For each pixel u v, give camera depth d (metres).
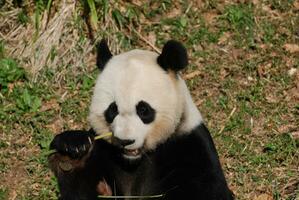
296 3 19.75
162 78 11.00
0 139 16.08
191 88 17.31
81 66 17.84
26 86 17.39
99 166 11.44
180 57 11.16
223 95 17.11
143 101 10.76
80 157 10.84
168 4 19.56
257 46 18.39
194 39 18.59
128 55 11.35
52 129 16.33
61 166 10.93
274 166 14.85
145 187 11.88
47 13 18.44
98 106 11.02
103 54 11.66
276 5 19.61
